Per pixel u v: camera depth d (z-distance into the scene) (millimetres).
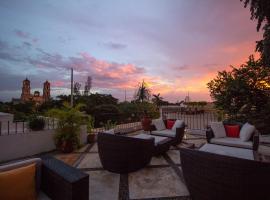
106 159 3781
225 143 4691
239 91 6973
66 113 5434
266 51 4676
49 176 2143
